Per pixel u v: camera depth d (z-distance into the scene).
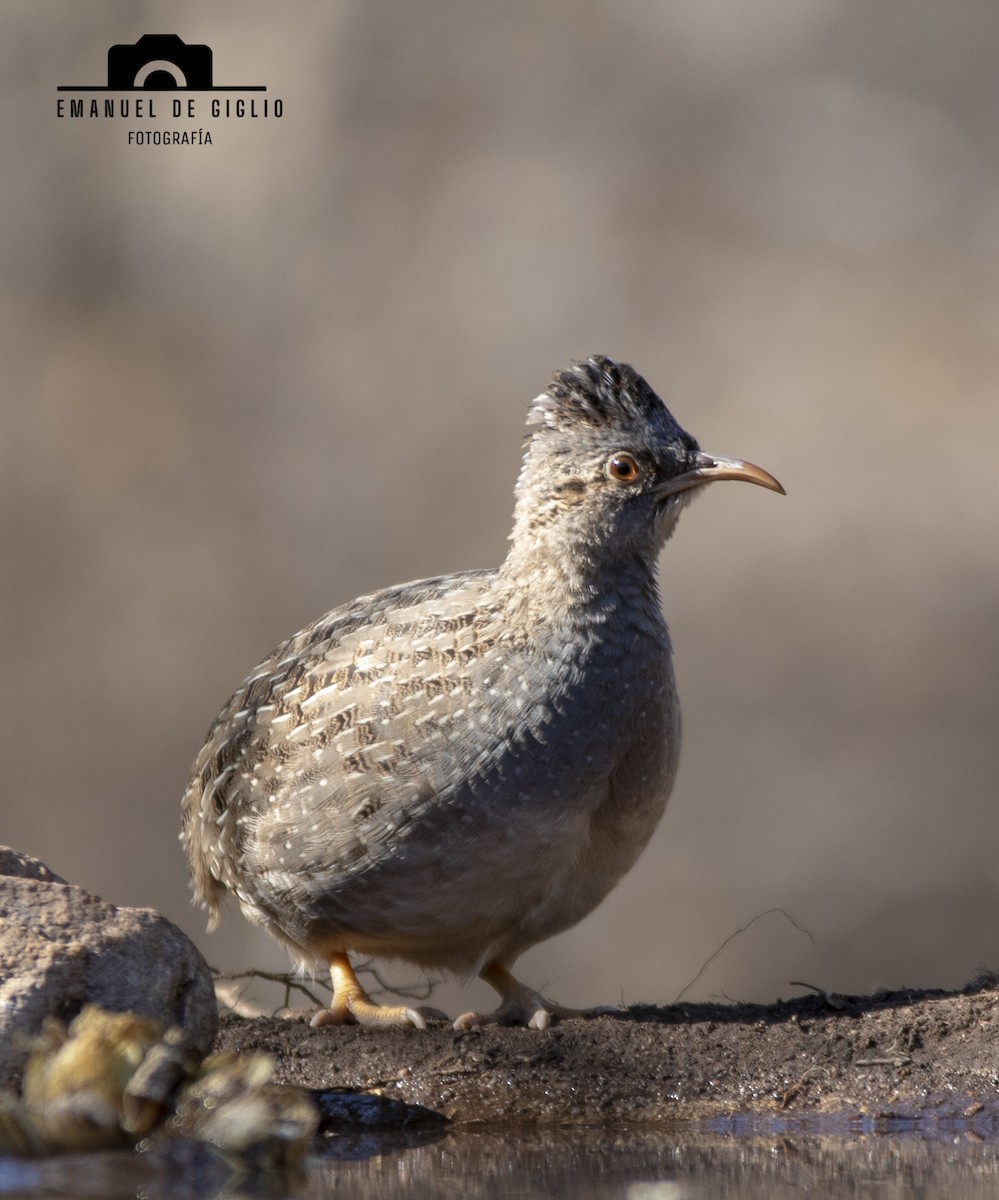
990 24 18.64
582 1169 5.09
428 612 6.32
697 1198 4.82
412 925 6.19
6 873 5.54
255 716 6.56
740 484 17.64
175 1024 5.30
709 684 17.22
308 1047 6.00
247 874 6.47
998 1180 4.96
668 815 16.94
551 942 16.59
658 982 16.45
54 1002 5.11
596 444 6.25
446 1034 6.07
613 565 6.23
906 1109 5.59
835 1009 6.32
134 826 18.44
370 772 6.04
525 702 6.00
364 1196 4.79
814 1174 5.02
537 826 5.99
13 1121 5.04
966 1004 6.12
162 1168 5.00
